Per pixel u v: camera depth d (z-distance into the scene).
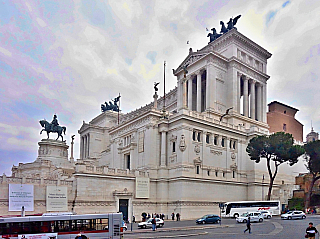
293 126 139.38
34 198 62.06
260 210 78.81
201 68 109.62
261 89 120.81
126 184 76.75
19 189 60.28
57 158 107.06
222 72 109.88
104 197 71.81
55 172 84.38
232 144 94.94
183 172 79.62
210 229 53.09
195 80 118.69
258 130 98.62
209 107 103.44
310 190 88.06
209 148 87.75
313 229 31.12
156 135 88.31
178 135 83.62
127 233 48.78
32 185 62.06
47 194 63.75
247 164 95.94
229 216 77.62
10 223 33.22
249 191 93.00
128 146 96.31
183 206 77.50
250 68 115.25
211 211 82.81
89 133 139.25
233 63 110.00
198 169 83.62
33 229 33.94
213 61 107.44
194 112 87.25
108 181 73.31
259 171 94.94
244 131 98.06
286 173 106.19
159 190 82.50
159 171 84.69
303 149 81.56
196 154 84.19
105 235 36.66
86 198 68.56
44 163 93.88
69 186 67.69
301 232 45.09
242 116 107.00
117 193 73.38
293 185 98.44
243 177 94.44
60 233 34.84
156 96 93.81
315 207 85.31
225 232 48.03
